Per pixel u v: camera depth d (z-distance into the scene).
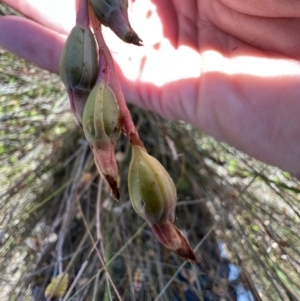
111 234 0.26
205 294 0.25
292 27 0.18
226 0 0.19
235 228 0.25
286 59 0.19
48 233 0.27
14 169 0.29
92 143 0.08
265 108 0.19
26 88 0.31
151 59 0.21
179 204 0.27
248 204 0.26
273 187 0.26
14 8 0.22
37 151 0.29
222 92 0.19
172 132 0.30
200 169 0.28
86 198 0.27
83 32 0.10
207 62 0.20
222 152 0.30
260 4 0.18
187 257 0.08
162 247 0.26
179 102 0.21
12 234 0.25
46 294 0.21
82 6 0.10
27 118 0.30
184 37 0.21
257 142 0.19
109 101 0.09
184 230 0.27
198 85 0.20
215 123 0.20
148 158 0.08
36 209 0.27
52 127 0.30
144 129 0.29
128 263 0.24
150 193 0.08
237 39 0.20
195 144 0.30
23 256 0.26
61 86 0.31
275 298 0.24
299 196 0.27
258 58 0.19
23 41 0.20
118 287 0.24
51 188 0.28
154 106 0.22
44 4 0.21
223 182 0.28
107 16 0.09
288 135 0.18
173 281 0.25
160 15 0.21
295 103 0.18
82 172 0.27
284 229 0.26
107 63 0.09
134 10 0.22
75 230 0.26
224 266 0.25
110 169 0.08
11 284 0.24
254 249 0.25
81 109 0.09
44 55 0.20
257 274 0.24
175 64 0.21
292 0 0.17
